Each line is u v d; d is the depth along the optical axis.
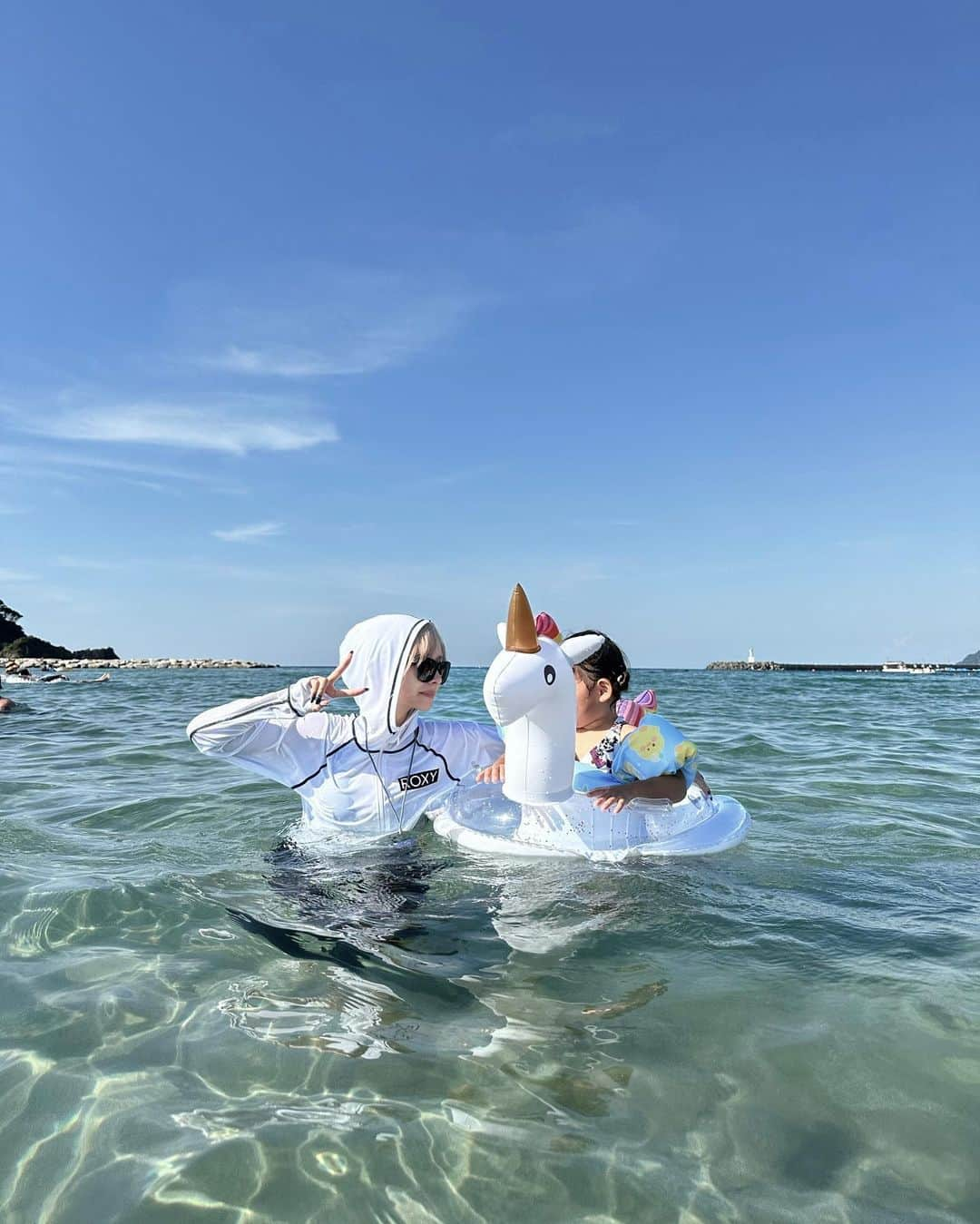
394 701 3.83
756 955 2.53
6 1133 1.65
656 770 3.77
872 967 2.43
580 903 2.97
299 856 3.55
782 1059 1.92
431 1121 1.68
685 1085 1.81
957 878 3.37
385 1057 1.92
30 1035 2.02
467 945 2.59
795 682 33.31
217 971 2.39
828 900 3.07
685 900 3.01
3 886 3.13
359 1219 1.43
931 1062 1.91
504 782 3.78
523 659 3.41
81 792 5.32
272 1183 1.51
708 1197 1.48
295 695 3.71
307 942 2.61
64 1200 1.47
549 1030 2.05
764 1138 1.64
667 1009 2.15
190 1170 1.55
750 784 5.63
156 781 5.74
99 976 2.35
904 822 4.43
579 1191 1.49
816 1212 1.44
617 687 4.05
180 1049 1.95
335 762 3.85
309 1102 1.75
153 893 3.04
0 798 5.13
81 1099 1.76
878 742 8.25
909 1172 1.54
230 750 3.72
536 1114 1.71
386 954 2.51
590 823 3.59
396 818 3.90
